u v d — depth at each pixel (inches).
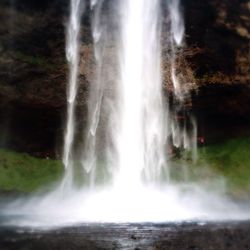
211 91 650.2
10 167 653.3
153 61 647.1
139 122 685.3
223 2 608.1
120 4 621.9
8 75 618.8
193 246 333.7
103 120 679.7
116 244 336.2
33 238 351.9
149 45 642.2
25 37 602.2
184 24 615.8
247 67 634.2
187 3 609.3
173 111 684.7
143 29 639.1
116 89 660.1
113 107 672.4
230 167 669.9
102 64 639.1
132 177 674.8
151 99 670.5
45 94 637.9
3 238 349.4
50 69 624.4
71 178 653.9
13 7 587.5
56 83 635.5
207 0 605.3
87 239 351.6
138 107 677.3
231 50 623.8
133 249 321.7
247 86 646.5
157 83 656.4
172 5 620.4
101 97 661.3
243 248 330.0
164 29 629.9
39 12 593.0
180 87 650.2
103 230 389.1
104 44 630.5
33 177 645.3
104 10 615.2
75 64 628.4
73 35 613.0
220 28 615.2
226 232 383.2
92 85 647.8
